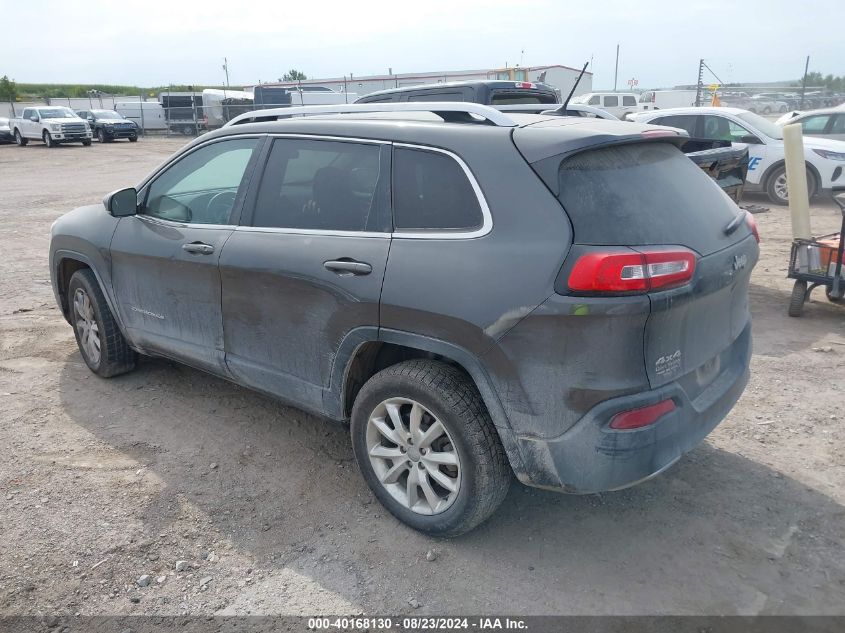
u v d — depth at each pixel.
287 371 3.68
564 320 2.65
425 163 3.14
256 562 3.13
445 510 3.13
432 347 2.99
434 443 3.17
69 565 3.10
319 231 3.44
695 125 13.07
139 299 4.49
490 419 2.99
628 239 2.71
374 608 2.85
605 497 3.58
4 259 9.53
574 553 3.16
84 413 4.58
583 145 2.83
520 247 2.77
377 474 3.36
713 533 3.28
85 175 21.20
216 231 3.92
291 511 3.50
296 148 3.66
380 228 3.22
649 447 2.73
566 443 2.74
